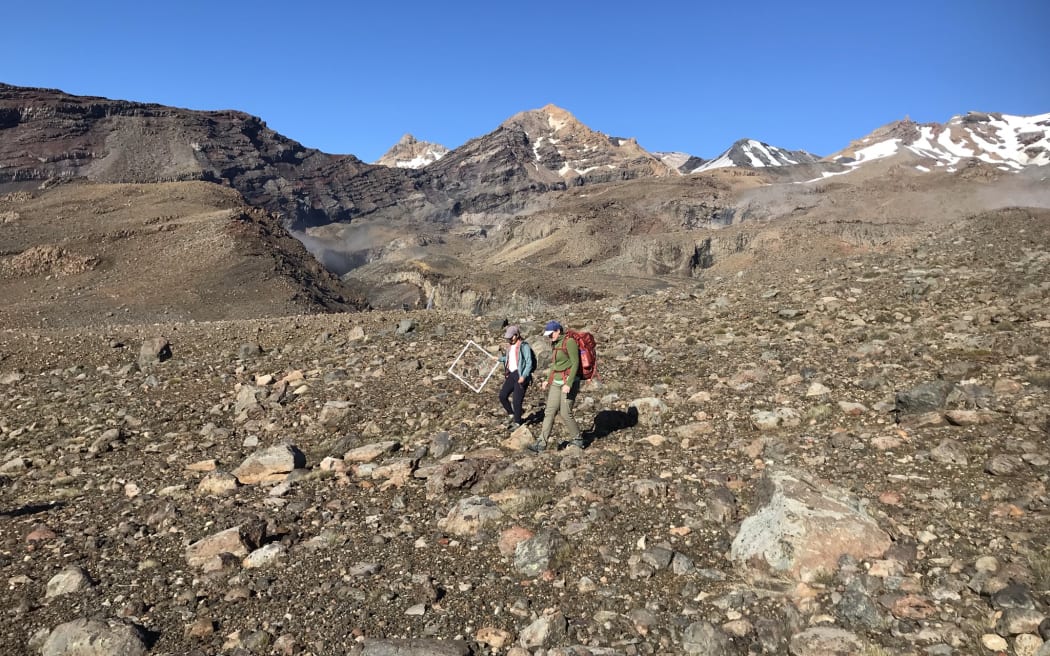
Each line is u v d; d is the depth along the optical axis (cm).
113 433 1227
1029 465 675
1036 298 1381
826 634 499
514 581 627
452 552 691
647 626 539
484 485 845
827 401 957
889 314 1438
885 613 515
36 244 16562
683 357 1328
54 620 625
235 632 579
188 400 1448
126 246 16838
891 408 888
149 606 638
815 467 759
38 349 2112
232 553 724
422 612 585
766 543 598
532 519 734
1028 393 852
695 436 916
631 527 690
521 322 1955
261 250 16312
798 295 1802
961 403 844
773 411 932
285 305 12975
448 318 2173
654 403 1049
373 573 661
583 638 532
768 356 1233
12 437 1316
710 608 554
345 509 827
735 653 500
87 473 1082
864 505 652
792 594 554
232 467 1056
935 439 775
